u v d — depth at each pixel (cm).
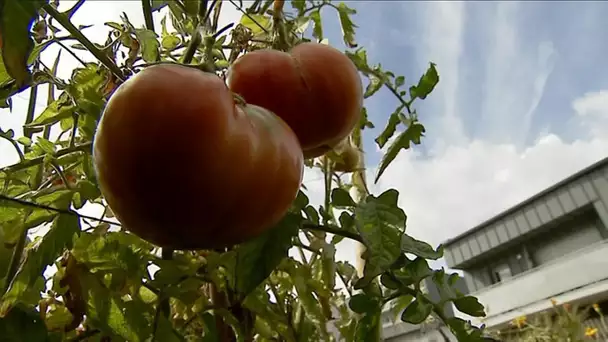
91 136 26
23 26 14
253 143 18
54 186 27
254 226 18
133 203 17
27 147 30
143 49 27
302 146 24
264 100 23
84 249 25
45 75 29
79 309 25
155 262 26
